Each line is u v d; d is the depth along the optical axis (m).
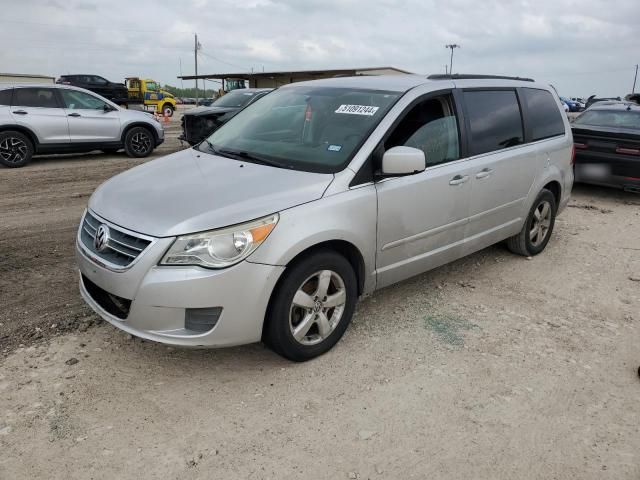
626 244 6.45
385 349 3.76
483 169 4.58
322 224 3.34
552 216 5.86
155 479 2.55
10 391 3.13
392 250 3.93
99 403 3.08
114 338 3.75
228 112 12.78
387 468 2.66
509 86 5.16
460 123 4.44
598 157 8.56
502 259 5.71
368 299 4.55
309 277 3.38
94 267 3.28
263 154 3.97
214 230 3.04
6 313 4.07
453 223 4.41
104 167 11.22
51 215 7.12
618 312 4.52
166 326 3.08
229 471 2.62
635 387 3.43
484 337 3.98
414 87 4.18
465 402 3.20
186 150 4.56
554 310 4.51
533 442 2.88
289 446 2.79
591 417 3.11
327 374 3.44
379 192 3.71
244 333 3.19
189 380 3.33
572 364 3.66
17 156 10.94
